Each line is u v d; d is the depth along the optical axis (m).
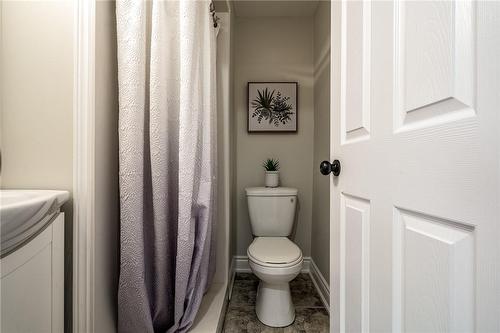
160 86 0.96
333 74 0.84
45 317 0.59
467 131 0.34
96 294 0.78
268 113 2.13
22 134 0.74
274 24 2.16
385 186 0.53
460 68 0.36
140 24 0.86
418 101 0.44
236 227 2.15
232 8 1.88
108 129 0.85
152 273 1.01
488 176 0.31
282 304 1.44
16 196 0.57
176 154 1.10
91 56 0.74
